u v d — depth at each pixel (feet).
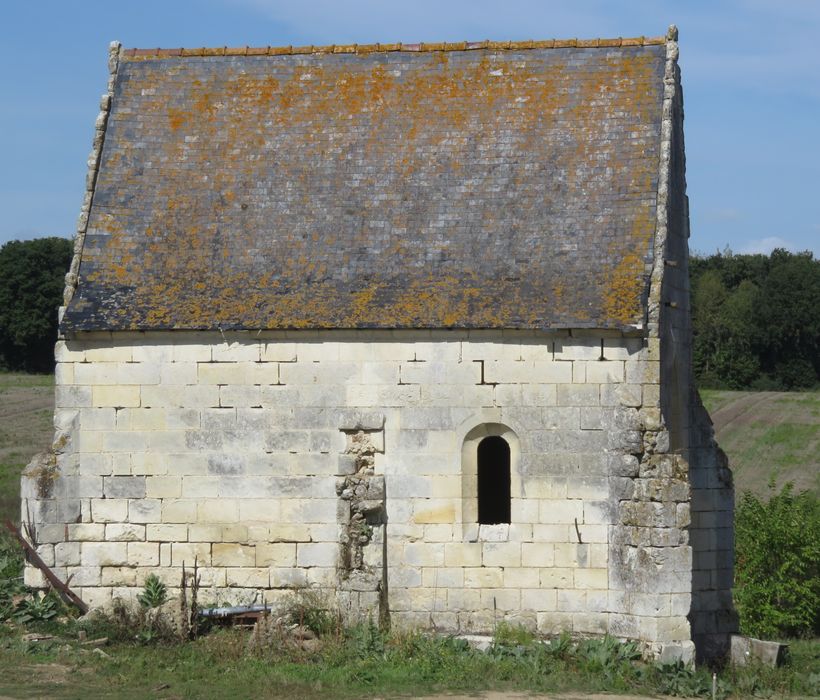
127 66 89.25
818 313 303.27
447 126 85.20
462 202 82.33
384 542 78.18
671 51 84.89
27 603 78.74
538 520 77.30
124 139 86.28
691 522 81.35
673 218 83.35
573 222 80.28
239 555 79.56
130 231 83.20
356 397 78.84
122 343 80.28
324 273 80.69
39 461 80.69
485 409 77.82
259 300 79.87
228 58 89.45
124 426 80.28
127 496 80.23
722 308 320.09
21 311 302.86
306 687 66.80
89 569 80.43
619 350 76.54
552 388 77.25
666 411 79.46
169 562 79.97
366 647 74.02
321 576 79.00
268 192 84.23
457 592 77.87
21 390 253.85
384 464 78.43
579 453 77.00
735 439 204.54
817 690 75.46
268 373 79.46
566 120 83.97
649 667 72.64
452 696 66.39
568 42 86.84
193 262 81.97
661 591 74.49
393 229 81.92
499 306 77.77
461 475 78.02
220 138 86.33
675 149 84.89
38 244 308.81
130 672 68.54
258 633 74.54
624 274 77.61
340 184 84.02
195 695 64.34
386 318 78.02
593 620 76.54
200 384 79.87
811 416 222.89
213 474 79.77
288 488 79.30
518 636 76.33
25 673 67.46
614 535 76.28
